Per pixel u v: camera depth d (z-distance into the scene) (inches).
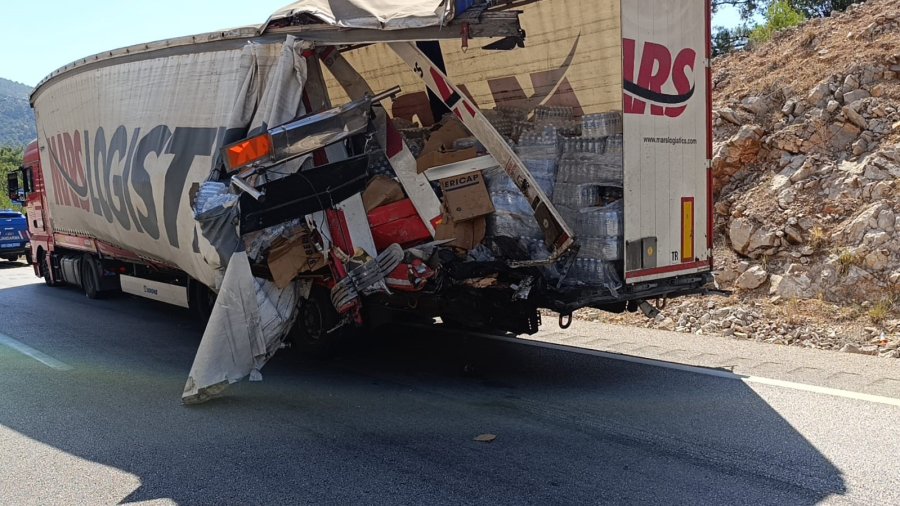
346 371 282.8
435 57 333.1
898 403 223.3
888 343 281.9
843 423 208.2
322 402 243.1
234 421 225.6
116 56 344.5
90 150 379.6
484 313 250.1
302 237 249.6
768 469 178.9
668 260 258.2
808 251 344.8
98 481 181.9
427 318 311.1
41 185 543.8
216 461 193.0
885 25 426.9
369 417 226.2
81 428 222.1
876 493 164.7
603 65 304.0
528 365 284.5
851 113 381.1
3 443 210.2
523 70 334.0
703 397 236.2
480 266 244.2
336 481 178.1
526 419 220.2
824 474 175.2
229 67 266.8
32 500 171.6
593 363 283.9
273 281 250.1
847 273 325.4
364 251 254.7
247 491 173.6
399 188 261.9
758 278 346.9
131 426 223.0
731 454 188.5
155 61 312.3
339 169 252.1
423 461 189.2
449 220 254.4
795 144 393.1
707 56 272.2
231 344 241.9
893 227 325.4
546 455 191.2
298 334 302.7
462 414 226.8
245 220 239.5
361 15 243.8
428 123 354.9
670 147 257.9
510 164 240.7
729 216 394.9
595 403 234.2
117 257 422.9
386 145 263.7
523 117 305.6
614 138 242.5
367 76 373.4
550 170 254.5
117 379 279.9
